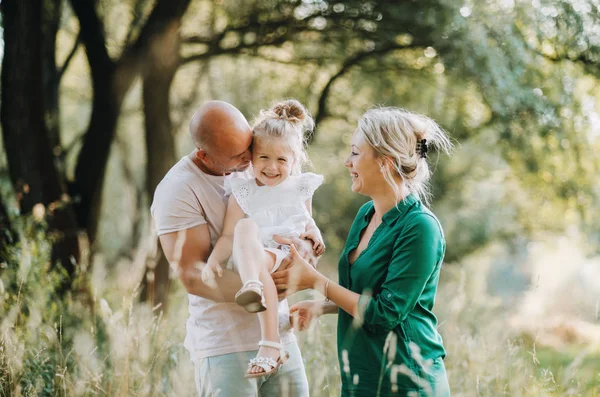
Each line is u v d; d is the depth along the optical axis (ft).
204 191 10.37
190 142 49.08
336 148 50.90
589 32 34.27
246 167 10.80
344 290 9.46
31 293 16.88
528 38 34.27
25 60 25.55
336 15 33.45
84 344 12.47
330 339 14.74
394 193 9.68
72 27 40.09
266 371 9.62
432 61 36.27
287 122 10.65
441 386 9.41
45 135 26.20
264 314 9.84
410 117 9.82
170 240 10.19
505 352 13.02
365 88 41.45
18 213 21.12
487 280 43.75
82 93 48.55
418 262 9.13
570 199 41.78
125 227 54.39
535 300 15.39
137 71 31.22
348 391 9.61
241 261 9.86
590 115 37.11
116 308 18.72
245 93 41.86
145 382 11.83
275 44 35.42
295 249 9.79
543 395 11.73
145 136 31.99
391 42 34.40
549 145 37.91
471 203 51.85
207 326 10.19
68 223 26.35
